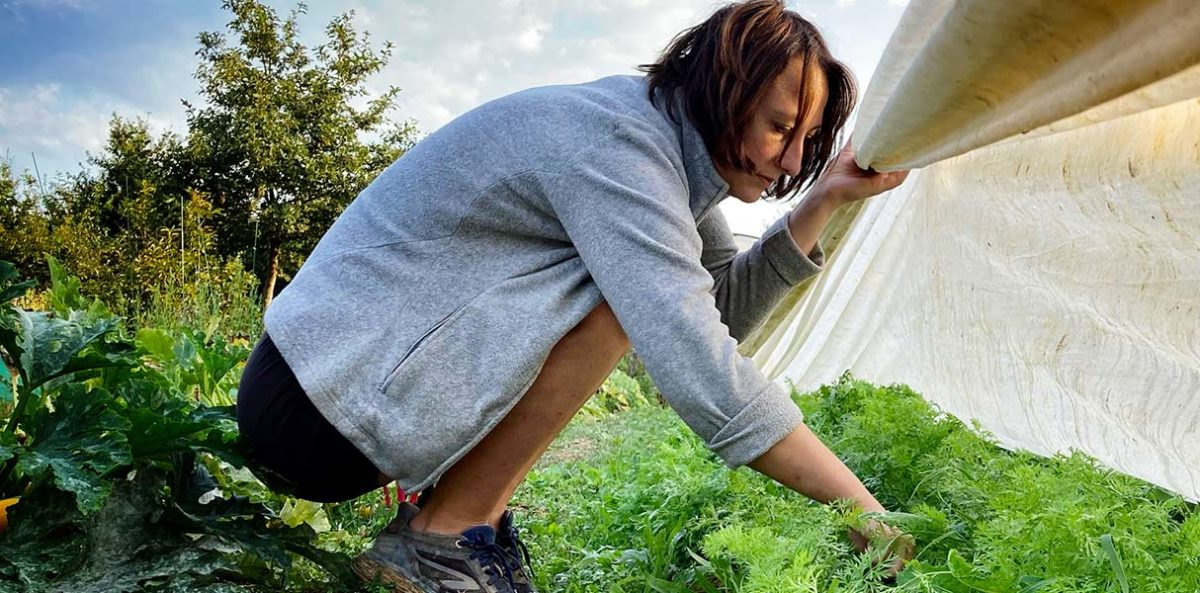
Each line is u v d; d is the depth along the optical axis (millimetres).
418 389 1378
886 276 2914
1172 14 600
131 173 20266
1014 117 932
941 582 1170
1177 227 1584
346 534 1929
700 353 1312
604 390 7637
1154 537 1272
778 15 1444
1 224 11219
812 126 1502
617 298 1350
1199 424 1734
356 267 1458
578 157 1398
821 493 1371
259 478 1523
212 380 2236
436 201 1457
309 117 22844
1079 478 1600
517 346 1388
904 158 1425
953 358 2631
